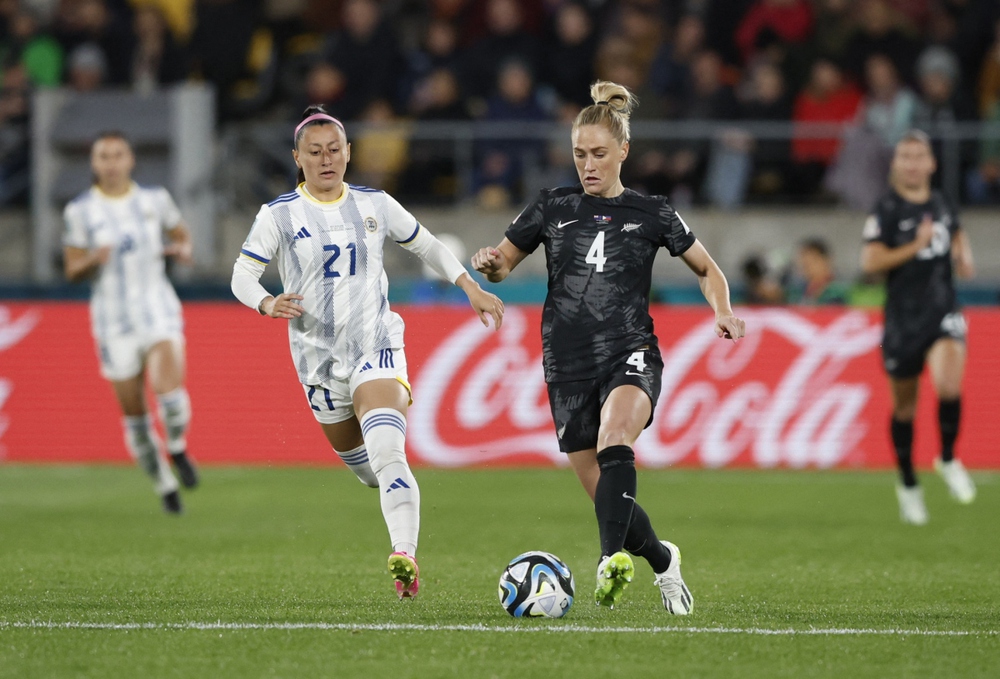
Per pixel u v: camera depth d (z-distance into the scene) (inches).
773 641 706.2
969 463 1758.1
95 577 943.7
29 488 1578.5
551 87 2194.9
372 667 639.8
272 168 2146.9
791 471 1754.4
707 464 1775.3
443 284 1930.4
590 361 774.5
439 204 2098.9
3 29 2431.1
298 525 1266.0
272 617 770.8
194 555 1065.5
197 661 651.5
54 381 1849.2
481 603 829.2
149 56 2269.9
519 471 1756.9
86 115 2127.2
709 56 2107.5
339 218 826.2
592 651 676.7
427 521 1296.8
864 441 1766.7
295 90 2263.8
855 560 1053.2
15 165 2180.1
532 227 799.1
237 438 1825.8
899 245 1331.2
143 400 1328.7
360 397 820.6
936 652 682.2
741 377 1780.3
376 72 2186.3
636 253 785.6
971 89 2203.5
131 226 1320.1
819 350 1772.9
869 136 2038.6
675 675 628.7
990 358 1763.0
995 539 1185.4
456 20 2267.5
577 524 1274.6
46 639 701.9
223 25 2262.6
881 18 2132.1
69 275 1314.0
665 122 2096.5
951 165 2033.7
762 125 2073.1
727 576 965.8
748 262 1886.1
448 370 1800.0
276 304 791.7
